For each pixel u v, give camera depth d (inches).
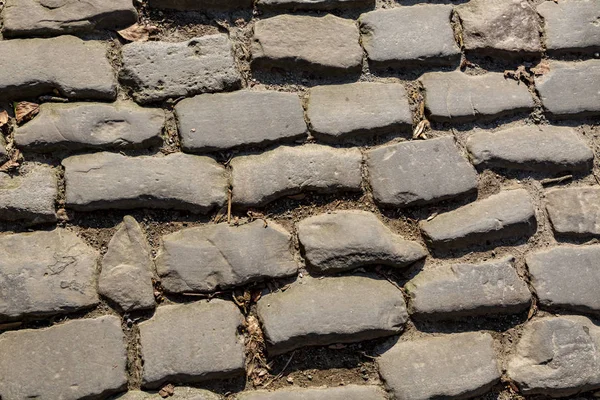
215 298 66.3
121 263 66.1
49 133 67.7
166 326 65.4
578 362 67.1
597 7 75.5
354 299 66.7
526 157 71.0
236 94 70.4
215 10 72.6
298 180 68.7
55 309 64.8
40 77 68.8
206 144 68.9
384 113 70.9
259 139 69.4
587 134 72.8
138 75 69.8
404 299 67.3
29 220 66.3
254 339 65.9
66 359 64.1
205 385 64.9
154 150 68.7
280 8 73.1
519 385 66.6
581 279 68.7
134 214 67.4
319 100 71.0
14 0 70.8
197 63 70.6
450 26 73.9
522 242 69.5
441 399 65.6
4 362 63.8
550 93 73.0
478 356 66.6
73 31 70.5
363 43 72.9
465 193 69.8
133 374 64.6
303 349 66.1
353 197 69.2
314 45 72.1
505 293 67.7
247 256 66.8
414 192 69.2
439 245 68.4
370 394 65.4
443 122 71.5
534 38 74.4
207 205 67.6
